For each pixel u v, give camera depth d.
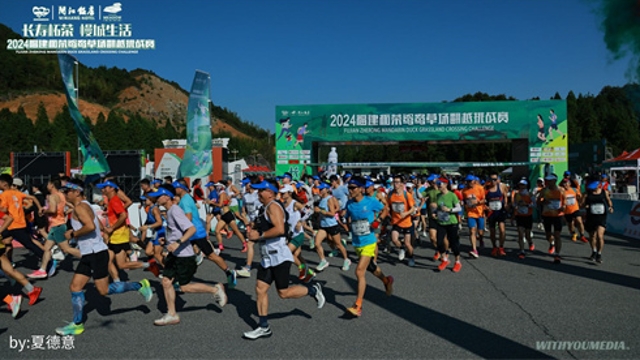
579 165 34.53
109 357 4.68
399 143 23.00
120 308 6.55
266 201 5.33
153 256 8.67
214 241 14.14
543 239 13.72
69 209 9.53
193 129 13.77
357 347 4.88
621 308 6.26
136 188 25.05
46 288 7.91
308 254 11.45
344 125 22.03
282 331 5.44
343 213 10.41
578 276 8.38
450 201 8.88
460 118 21.48
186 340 5.16
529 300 6.71
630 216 14.30
